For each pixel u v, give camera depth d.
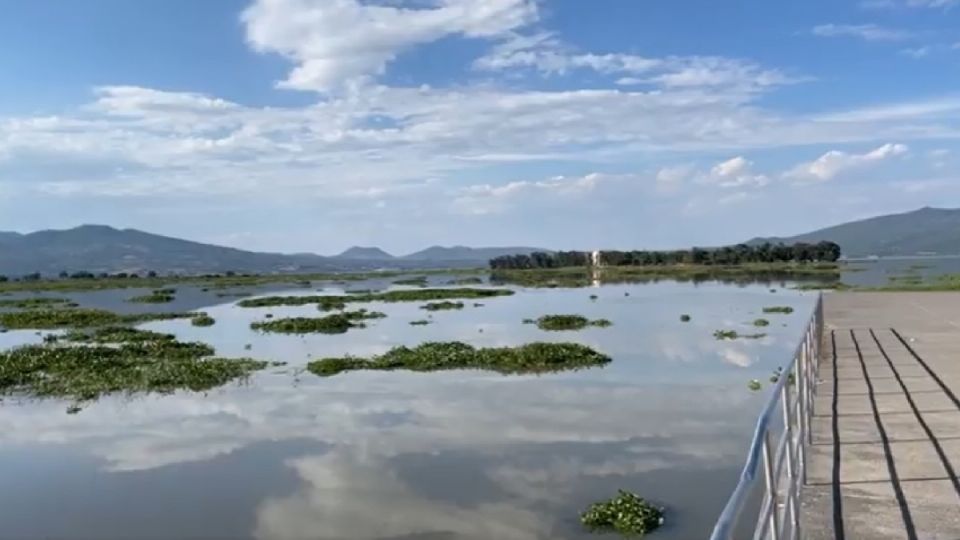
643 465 12.14
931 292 33.50
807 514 6.71
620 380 19.34
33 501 11.46
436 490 11.33
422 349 24.38
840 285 55.12
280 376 21.44
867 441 8.88
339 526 10.08
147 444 14.59
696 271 94.88
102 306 54.16
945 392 11.45
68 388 20.33
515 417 15.66
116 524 10.43
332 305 48.78
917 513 6.68
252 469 12.75
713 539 2.96
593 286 66.19
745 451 12.70
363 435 14.65
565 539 9.42
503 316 38.47
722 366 20.91
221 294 69.75
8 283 110.00
